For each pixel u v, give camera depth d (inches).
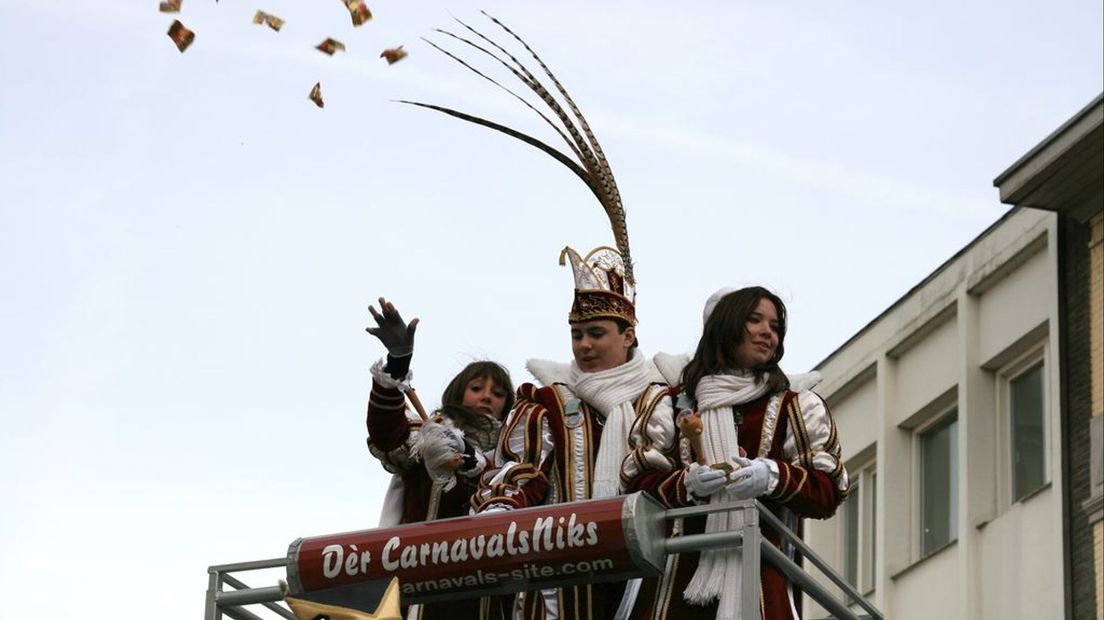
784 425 405.7
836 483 401.7
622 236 442.9
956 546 933.8
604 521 386.9
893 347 1001.5
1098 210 876.6
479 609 430.9
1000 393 935.7
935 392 968.9
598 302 430.0
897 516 976.9
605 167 446.0
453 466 430.9
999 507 919.7
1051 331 891.4
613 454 418.3
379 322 438.3
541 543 390.9
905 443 987.9
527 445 424.2
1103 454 848.3
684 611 401.1
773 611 392.5
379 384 438.9
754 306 412.5
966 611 910.4
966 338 944.9
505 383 462.0
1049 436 898.1
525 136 449.1
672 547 389.7
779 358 415.2
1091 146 857.5
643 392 422.9
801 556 418.9
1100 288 869.2
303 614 398.6
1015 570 895.7
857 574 1008.2
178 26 445.1
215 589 410.6
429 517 439.5
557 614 416.5
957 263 965.8
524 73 450.6
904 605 963.3
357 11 441.1
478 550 394.6
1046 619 868.0
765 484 392.8
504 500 413.7
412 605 426.0
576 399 428.5
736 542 385.1
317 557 403.5
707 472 393.4
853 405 1032.2
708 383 409.7
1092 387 865.5
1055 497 872.9
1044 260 910.4
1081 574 852.0
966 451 929.5
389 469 447.5
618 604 422.0
